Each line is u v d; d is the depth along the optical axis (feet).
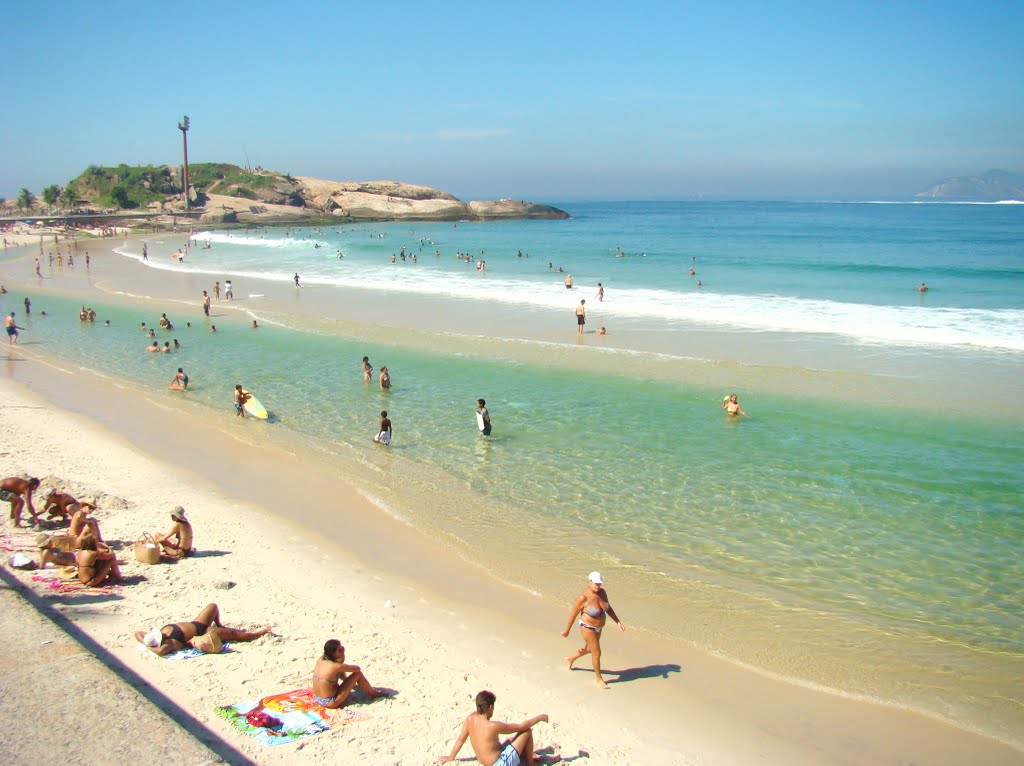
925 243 266.16
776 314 113.70
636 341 97.60
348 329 110.22
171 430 64.28
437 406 71.20
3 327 114.93
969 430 61.31
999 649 32.27
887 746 26.04
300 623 32.55
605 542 42.75
